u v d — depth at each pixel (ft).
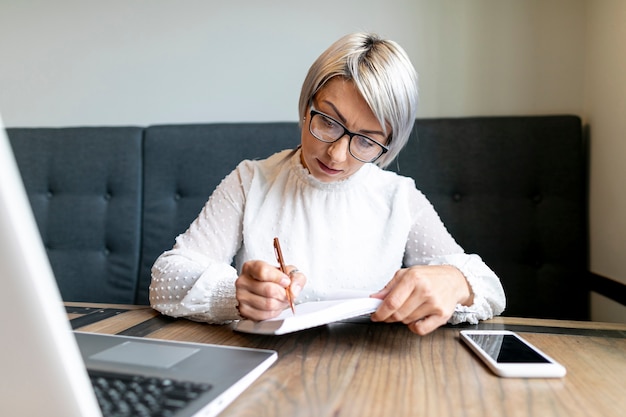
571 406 1.50
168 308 2.59
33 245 0.97
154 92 5.62
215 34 5.44
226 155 4.94
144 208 5.08
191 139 5.01
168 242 4.98
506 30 4.86
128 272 5.06
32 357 1.04
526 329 2.46
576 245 4.41
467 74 4.95
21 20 5.84
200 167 4.97
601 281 4.27
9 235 0.94
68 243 5.20
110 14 5.65
